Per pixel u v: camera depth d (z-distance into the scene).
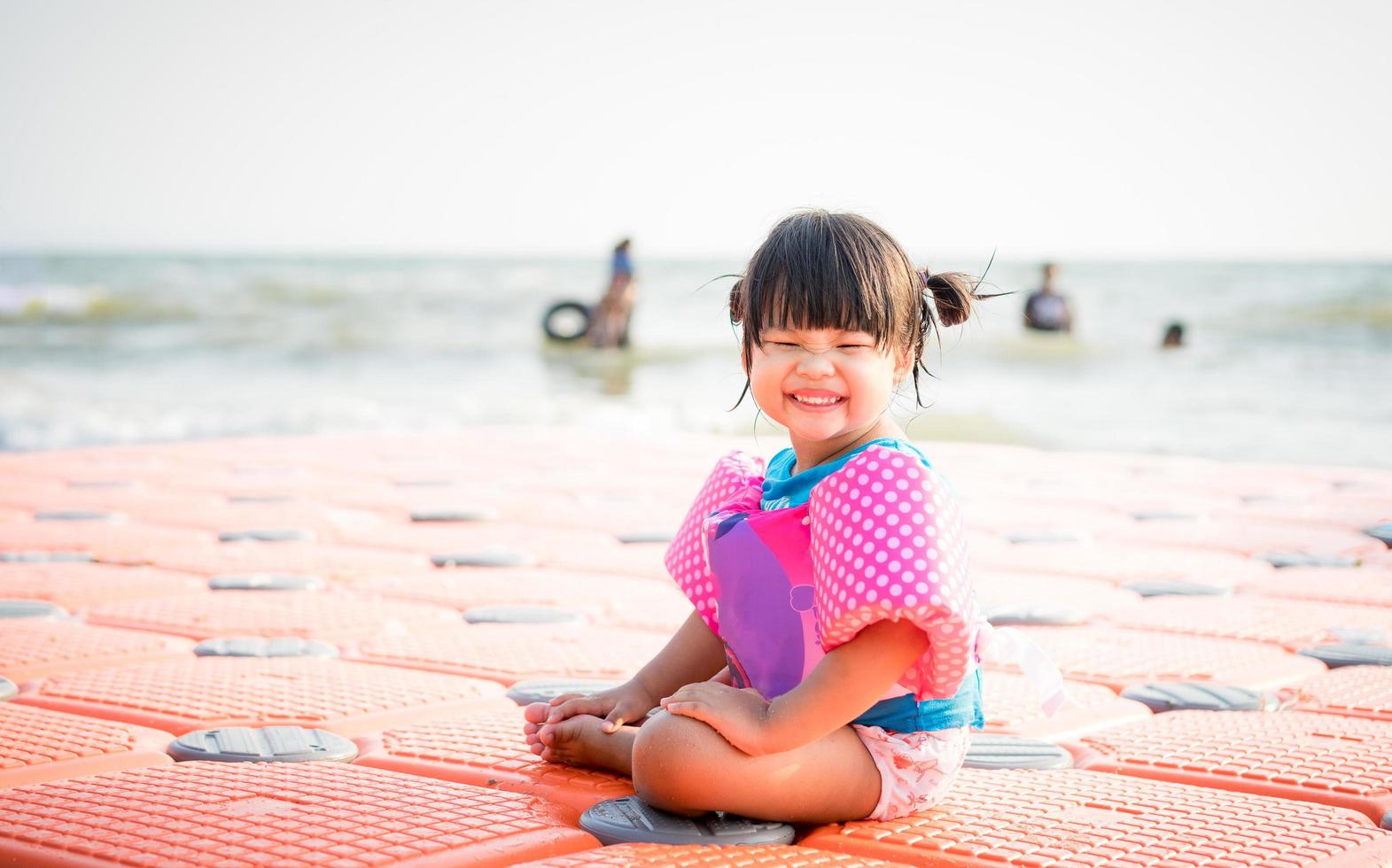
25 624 3.21
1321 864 1.65
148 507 5.25
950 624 1.70
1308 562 4.23
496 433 8.46
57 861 1.59
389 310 25.45
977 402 14.24
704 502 2.11
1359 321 21.50
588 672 2.78
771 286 1.83
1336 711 2.52
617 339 20.80
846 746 1.82
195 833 1.69
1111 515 5.25
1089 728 2.42
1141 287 25.77
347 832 1.70
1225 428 11.59
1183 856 1.68
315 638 3.11
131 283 26.20
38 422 14.03
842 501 1.76
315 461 6.84
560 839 1.71
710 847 1.71
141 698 2.49
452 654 2.94
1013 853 1.70
